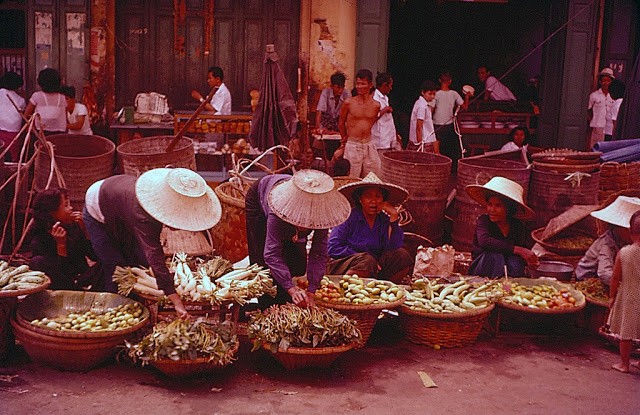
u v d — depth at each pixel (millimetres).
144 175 5199
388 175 8367
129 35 13141
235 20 13258
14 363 5324
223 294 5297
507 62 16906
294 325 5227
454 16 18250
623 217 6258
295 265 5852
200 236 6973
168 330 5066
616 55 14461
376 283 5992
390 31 18672
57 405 4805
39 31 12500
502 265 6625
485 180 8227
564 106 13844
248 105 13453
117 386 5082
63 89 9812
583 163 8484
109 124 12930
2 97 9734
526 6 17016
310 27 12953
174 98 13359
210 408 4859
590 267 6621
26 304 5367
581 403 5176
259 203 5613
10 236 7629
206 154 11320
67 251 5840
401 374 5477
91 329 5141
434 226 8367
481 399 5168
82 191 7602
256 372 5391
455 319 5836
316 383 5270
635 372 5711
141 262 5594
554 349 6078
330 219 5141
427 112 11664
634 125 9242
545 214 8328
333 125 12211
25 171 6742
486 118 14391
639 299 5555
